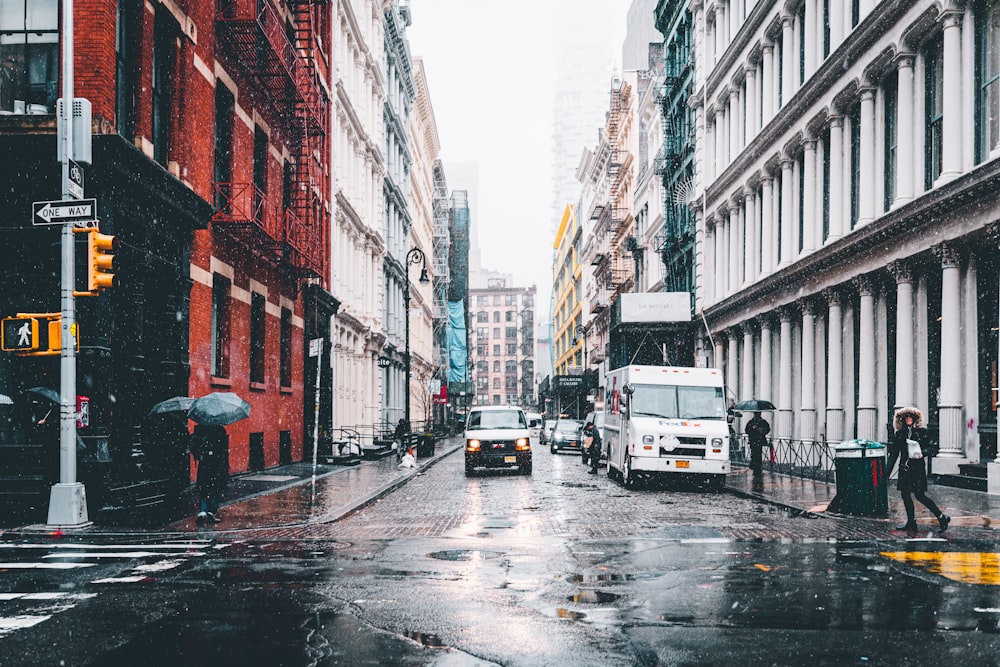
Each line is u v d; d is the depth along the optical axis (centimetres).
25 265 1541
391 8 4975
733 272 3875
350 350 4103
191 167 1980
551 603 792
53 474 1448
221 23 2192
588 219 9244
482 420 2881
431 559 1050
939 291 2225
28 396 1495
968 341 2019
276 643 654
